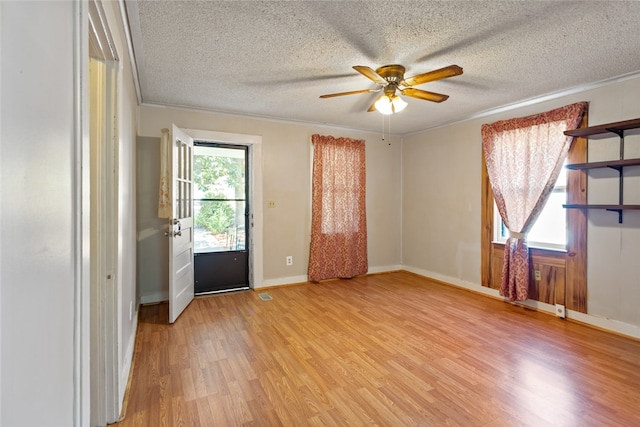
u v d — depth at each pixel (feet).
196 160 13.88
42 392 1.91
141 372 7.37
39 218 1.89
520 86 10.25
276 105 12.34
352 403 6.30
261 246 14.23
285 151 14.71
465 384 6.93
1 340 1.46
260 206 14.14
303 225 15.23
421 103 12.03
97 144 5.44
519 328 9.94
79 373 2.58
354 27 6.91
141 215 12.07
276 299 12.78
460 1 6.00
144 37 7.31
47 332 2.00
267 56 8.27
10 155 1.54
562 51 7.93
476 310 11.57
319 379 7.13
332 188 15.46
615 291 9.57
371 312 11.35
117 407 5.73
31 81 1.75
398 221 17.93
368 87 10.44
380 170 17.26
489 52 7.98
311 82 10.04
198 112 12.91
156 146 12.25
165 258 12.48
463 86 10.28
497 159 12.65
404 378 7.16
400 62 8.55
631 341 9.02
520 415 5.94
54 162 2.12
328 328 9.95
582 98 10.28
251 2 6.06
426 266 16.37
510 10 6.26
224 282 14.23
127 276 7.45
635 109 9.18
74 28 2.52
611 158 9.60
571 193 10.54
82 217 2.63
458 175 14.61
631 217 9.27
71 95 2.46
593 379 7.10
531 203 11.44
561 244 11.07
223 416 5.92
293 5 6.15
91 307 5.54
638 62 8.48
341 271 15.88
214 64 8.74
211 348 8.57
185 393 6.60
